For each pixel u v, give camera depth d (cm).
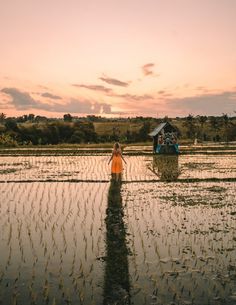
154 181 2175
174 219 1307
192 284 784
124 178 2316
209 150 4750
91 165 3141
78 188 1958
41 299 724
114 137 8119
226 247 1012
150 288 768
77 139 7600
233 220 1291
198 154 4209
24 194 1808
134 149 5162
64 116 13250
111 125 10644
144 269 863
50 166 3075
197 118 9438
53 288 771
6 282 801
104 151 4681
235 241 1062
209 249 996
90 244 1040
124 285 780
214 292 749
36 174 2559
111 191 1861
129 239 1084
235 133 8494
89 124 8181
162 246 1020
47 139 7400
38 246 1028
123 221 1283
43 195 1777
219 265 885
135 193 1802
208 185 2038
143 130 8269
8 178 2367
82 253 970
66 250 993
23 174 2564
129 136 8250
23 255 959
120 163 2261
